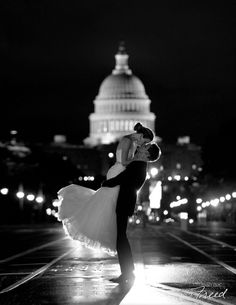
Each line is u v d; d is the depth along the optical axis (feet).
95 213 67.77
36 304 55.93
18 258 102.22
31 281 70.59
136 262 92.22
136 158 68.49
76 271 80.59
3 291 63.31
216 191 452.76
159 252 113.60
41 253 113.29
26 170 529.86
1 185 464.65
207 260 94.53
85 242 68.44
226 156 456.45
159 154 69.51
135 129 69.82
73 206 68.13
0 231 262.26
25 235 210.18
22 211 459.73
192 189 509.76
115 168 68.90
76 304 55.77
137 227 266.98
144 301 57.21
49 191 534.37
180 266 85.51
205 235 187.42
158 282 68.80
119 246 67.97
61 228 314.35
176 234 204.64
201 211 479.41
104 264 90.17
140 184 68.44
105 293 61.57
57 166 561.02
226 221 446.60
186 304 55.67
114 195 67.62
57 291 63.10
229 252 110.32
